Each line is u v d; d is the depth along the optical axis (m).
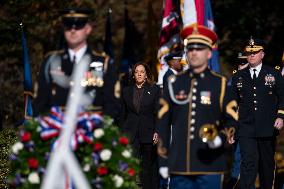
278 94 27.41
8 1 40.81
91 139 18.39
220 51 48.69
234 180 28.73
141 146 29.52
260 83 27.47
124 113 29.75
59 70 18.88
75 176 14.45
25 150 18.61
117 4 57.22
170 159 19.53
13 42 40.81
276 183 32.09
